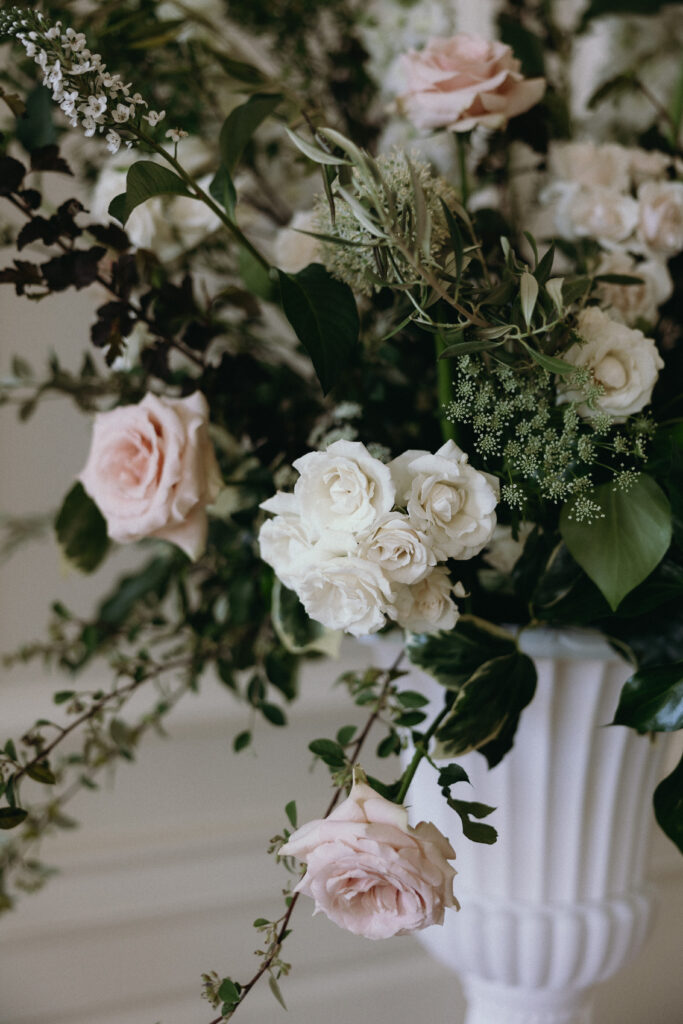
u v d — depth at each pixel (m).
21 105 0.51
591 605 0.48
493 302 0.44
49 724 0.61
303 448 0.60
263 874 0.96
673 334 0.63
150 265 0.58
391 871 0.38
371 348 0.61
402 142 0.72
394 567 0.39
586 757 0.57
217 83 0.69
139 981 0.92
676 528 0.46
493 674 0.49
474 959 0.62
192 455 0.51
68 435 0.95
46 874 0.79
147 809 0.96
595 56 0.90
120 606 0.77
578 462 0.46
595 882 0.61
